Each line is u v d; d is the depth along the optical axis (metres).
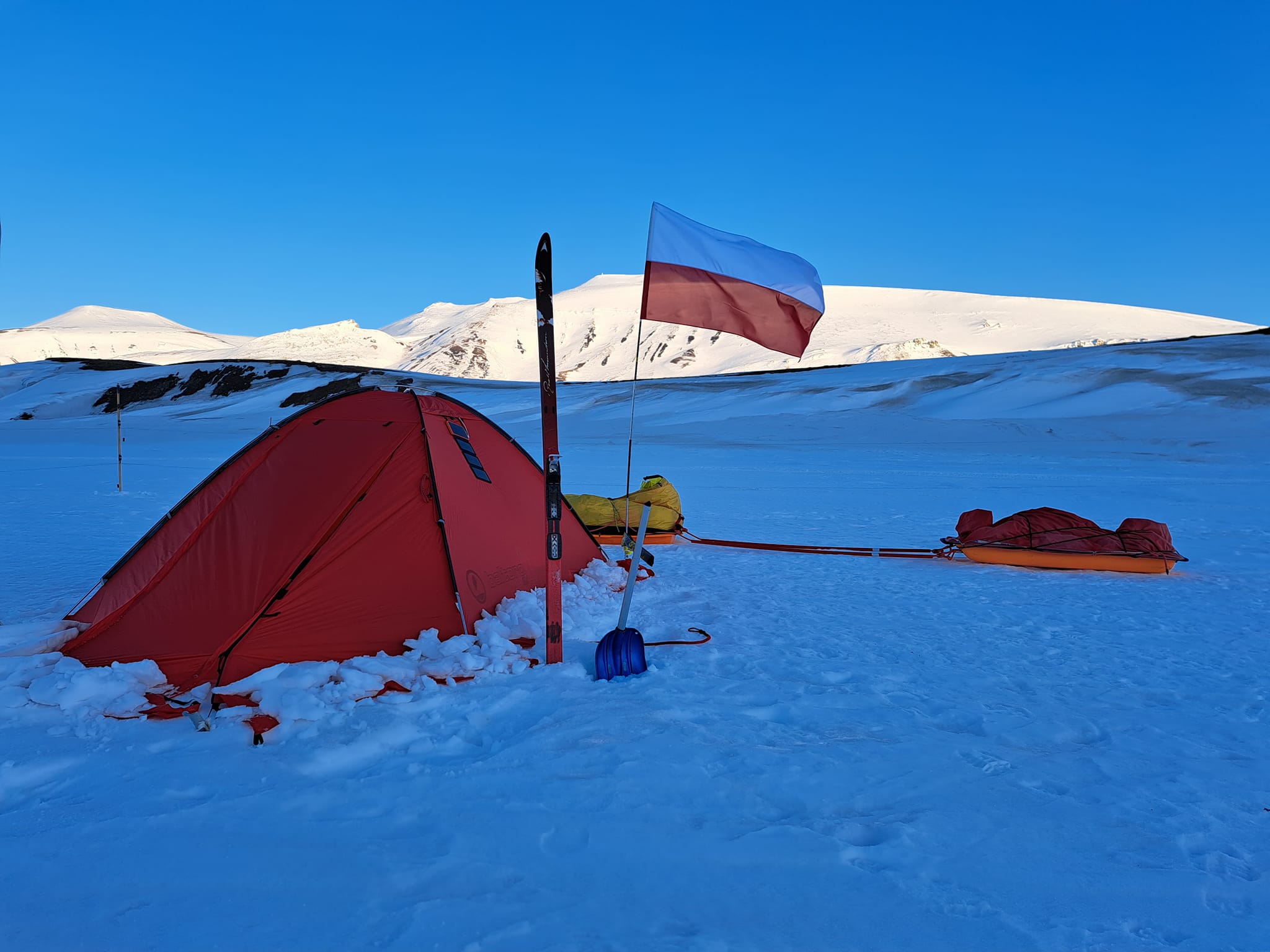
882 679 5.05
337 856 2.91
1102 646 5.93
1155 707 4.64
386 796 3.39
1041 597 7.75
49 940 2.42
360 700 4.47
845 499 17.72
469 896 2.67
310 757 3.72
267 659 4.86
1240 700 4.75
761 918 2.56
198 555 5.34
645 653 5.40
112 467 26.73
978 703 4.66
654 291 6.16
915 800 3.41
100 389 87.69
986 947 2.44
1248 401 40.81
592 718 4.29
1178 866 2.91
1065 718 4.41
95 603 5.41
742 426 48.94
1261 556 10.24
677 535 11.55
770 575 8.81
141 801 3.32
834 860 2.91
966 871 2.86
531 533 6.91
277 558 5.23
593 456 33.91
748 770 3.65
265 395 78.00
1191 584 8.45
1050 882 2.80
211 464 28.20
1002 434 40.69
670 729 4.13
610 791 3.43
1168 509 15.60
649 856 2.92
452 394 74.75
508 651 5.25
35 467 26.78
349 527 5.42
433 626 5.35
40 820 3.15
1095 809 3.36
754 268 6.15
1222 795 3.50
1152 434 36.66
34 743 3.90
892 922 2.55
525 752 3.84
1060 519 9.57
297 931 2.47
